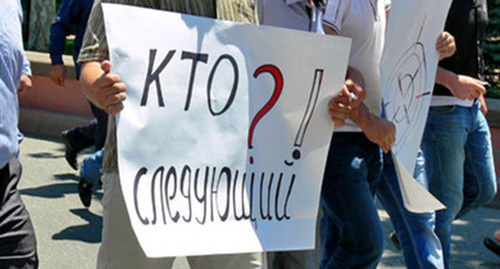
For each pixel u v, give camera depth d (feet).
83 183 18.52
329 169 10.82
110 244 8.40
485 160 14.24
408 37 10.37
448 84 13.23
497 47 28.73
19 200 9.55
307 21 10.64
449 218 13.82
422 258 12.10
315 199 8.82
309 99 8.69
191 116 7.92
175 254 7.78
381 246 10.84
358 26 10.69
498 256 16.97
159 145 7.73
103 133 20.31
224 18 8.54
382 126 9.96
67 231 17.46
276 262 10.87
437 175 13.73
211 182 8.13
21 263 9.37
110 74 7.39
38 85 29.78
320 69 8.68
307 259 10.71
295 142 8.68
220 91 8.10
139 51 7.54
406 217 12.18
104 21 7.48
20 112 29.73
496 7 28.81
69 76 29.07
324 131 8.82
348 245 10.88
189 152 7.93
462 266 16.84
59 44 21.12
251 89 8.32
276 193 8.59
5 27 8.94
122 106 7.45
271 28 8.35
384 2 11.49
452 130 13.52
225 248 8.12
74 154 22.12
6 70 8.96
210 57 7.98
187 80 7.86
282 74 8.50
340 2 10.57
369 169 11.19
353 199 10.71
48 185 21.53
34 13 48.96
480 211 21.03
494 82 28.99
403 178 9.96
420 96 11.04
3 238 9.25
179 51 7.77
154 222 7.71
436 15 10.89
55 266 15.30
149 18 7.57
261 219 8.47
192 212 7.97
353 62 10.82
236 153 8.26
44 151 26.40
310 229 8.78
